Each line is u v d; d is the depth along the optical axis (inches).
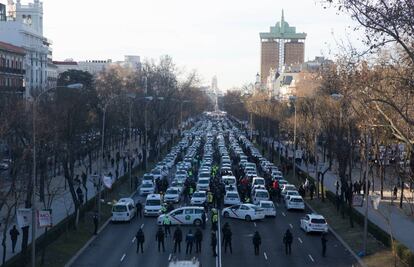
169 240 1785.2
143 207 2373.3
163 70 5270.7
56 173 2925.7
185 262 1044.5
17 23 4992.6
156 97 3863.2
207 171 3058.6
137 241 1624.0
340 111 2246.6
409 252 1424.7
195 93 7081.7
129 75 5664.4
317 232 1860.2
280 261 1534.2
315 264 1504.7
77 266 1465.3
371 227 1825.8
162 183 2691.9
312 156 3543.3
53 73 6348.4
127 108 3966.5
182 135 6299.2
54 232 1665.8
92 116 3302.2
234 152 4301.2
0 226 1780.3
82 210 2021.4
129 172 2957.7
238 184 2827.3
